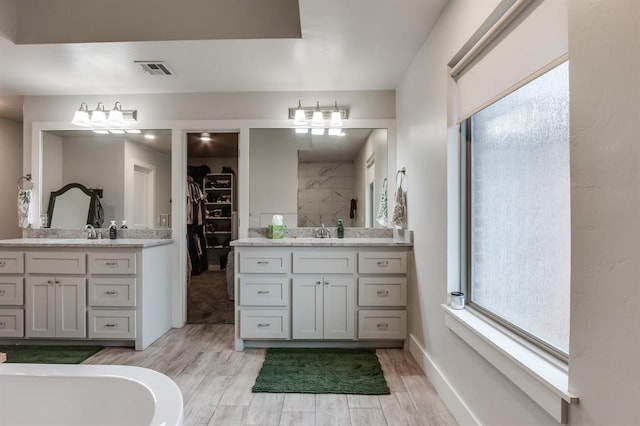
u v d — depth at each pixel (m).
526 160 1.41
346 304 2.71
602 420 0.87
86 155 3.42
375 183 3.29
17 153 4.18
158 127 3.35
